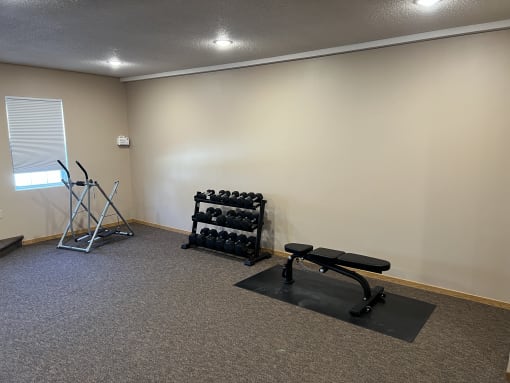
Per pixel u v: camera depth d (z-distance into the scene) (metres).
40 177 5.03
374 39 3.34
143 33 3.07
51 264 4.20
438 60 3.17
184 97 5.14
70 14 2.56
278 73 4.16
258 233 4.28
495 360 2.42
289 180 4.28
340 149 3.83
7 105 4.61
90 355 2.48
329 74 3.79
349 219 3.88
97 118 5.54
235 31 3.03
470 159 3.14
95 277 3.83
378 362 2.40
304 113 4.03
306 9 2.48
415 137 3.38
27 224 4.93
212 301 3.27
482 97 3.03
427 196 3.39
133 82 5.73
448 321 2.91
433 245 3.42
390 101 3.46
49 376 2.27
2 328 2.83
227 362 2.40
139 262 4.27
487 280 3.20
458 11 2.56
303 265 4.16
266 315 3.02
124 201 6.06
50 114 5.02
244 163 4.66
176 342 2.63
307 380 2.23
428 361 2.41
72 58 4.18
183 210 5.48
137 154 5.93
